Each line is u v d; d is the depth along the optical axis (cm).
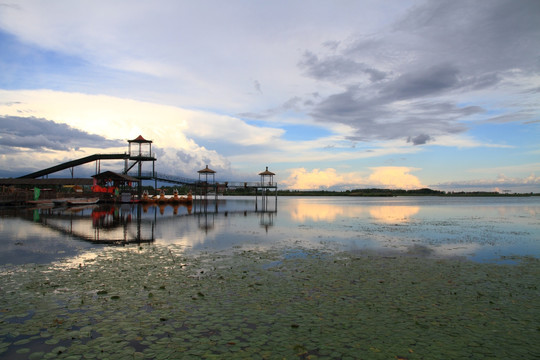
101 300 892
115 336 687
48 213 3662
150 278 1103
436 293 968
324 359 607
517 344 668
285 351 633
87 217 3259
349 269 1247
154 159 5819
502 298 930
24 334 693
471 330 729
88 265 1281
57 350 629
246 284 1041
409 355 624
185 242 1855
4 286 1006
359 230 2527
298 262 1361
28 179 6262
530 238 2131
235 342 666
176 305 859
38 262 1331
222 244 1806
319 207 6525
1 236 2003
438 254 1566
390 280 1100
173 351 629
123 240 1908
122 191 6322
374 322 764
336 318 785
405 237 2147
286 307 851
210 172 6750
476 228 2716
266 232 2350
